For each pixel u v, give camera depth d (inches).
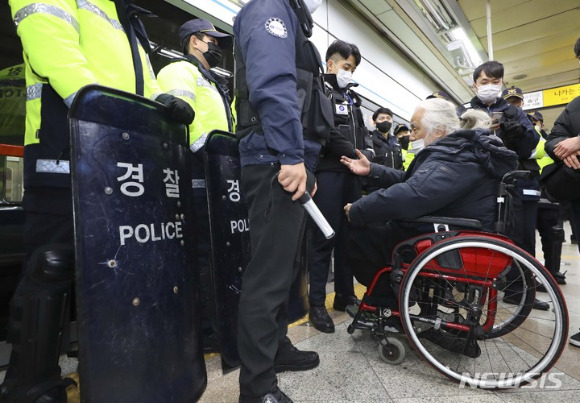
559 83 343.3
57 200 36.1
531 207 88.3
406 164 174.2
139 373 32.8
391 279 50.7
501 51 271.6
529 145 82.4
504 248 43.0
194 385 38.9
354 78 168.1
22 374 32.7
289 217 38.0
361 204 52.9
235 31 42.7
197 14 97.2
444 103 60.4
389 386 45.5
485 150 49.1
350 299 78.2
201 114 61.5
